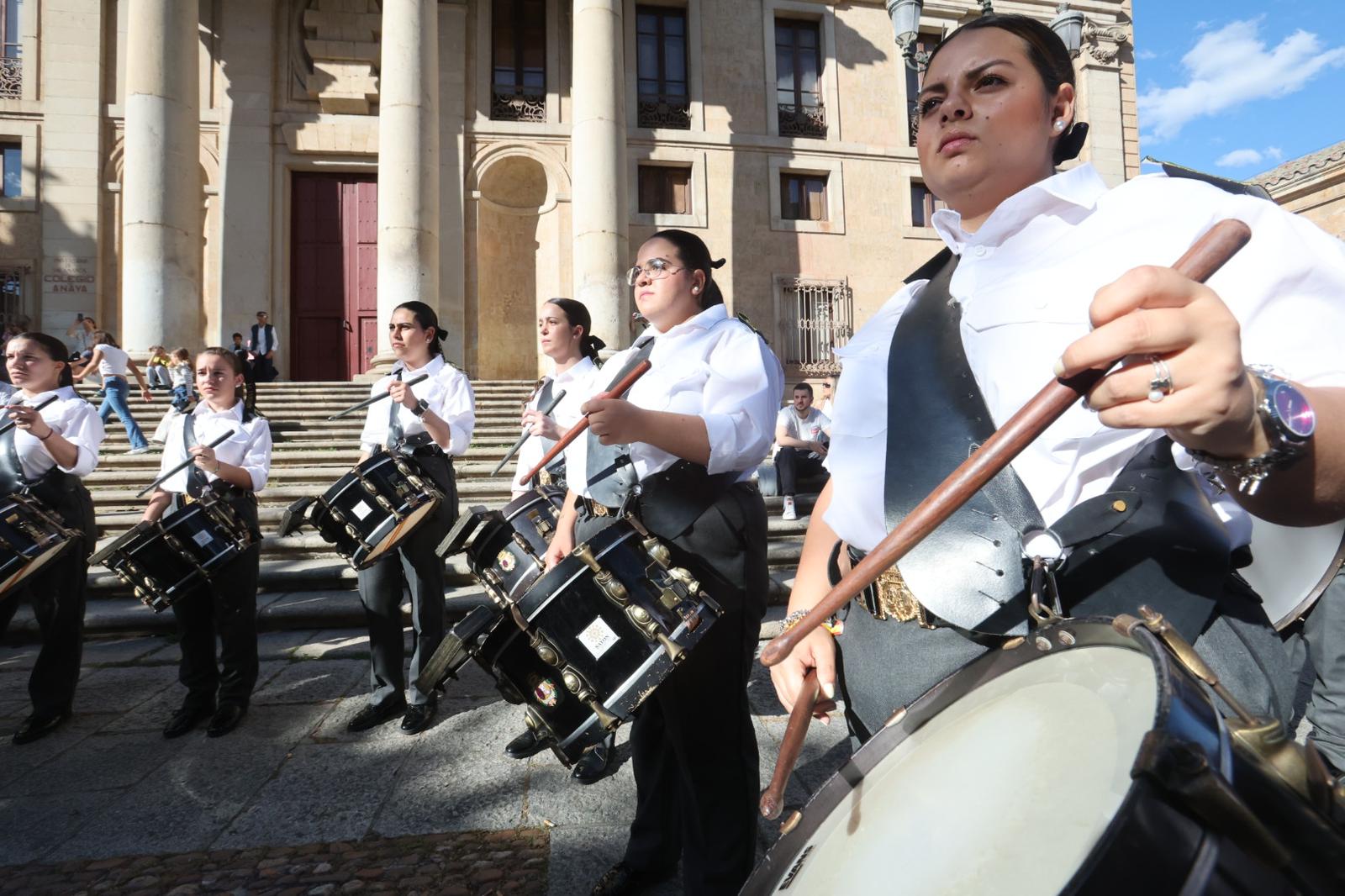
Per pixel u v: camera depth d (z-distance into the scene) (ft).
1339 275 2.58
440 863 8.20
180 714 12.39
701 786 6.48
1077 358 1.92
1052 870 1.95
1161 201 3.07
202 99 51.98
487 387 42.29
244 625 12.51
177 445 13.29
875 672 3.67
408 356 13.96
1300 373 2.53
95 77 50.83
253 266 51.75
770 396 7.11
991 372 3.27
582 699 6.20
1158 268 1.88
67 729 12.47
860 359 4.17
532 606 6.27
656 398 7.33
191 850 8.55
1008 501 3.12
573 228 48.26
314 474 27.50
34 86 50.55
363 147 53.62
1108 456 3.11
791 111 58.85
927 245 59.21
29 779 10.53
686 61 57.67
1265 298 2.65
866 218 58.44
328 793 9.97
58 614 12.53
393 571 12.73
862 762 3.29
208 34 52.24
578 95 48.49
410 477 12.24
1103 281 3.06
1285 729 2.00
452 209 53.62
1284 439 1.91
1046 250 3.27
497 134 54.60
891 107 59.88
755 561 6.97
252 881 7.89
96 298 49.85
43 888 7.82
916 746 3.10
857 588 2.62
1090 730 2.26
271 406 37.40
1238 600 2.95
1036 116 3.54
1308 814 1.82
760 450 6.87
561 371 13.76
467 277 53.98
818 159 58.08
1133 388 1.88
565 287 54.49
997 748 2.62
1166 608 2.77
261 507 25.17
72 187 50.16
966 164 3.61
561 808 9.45
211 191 51.57
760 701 13.15
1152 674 2.17
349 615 18.67
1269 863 1.78
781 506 26.96
